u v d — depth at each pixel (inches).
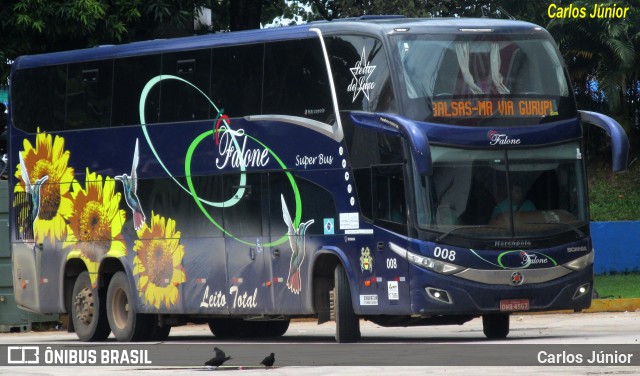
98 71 2224.4
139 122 2159.2
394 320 1886.1
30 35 2896.2
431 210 1763.0
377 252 1806.1
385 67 1800.0
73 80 2263.8
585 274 1830.7
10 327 2600.9
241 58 2007.9
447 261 1759.4
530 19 3742.6
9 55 2871.6
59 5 2819.9
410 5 3189.0
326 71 1881.2
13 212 2378.2
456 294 1761.8
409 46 1801.2
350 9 3206.2
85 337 2255.2
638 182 4018.2
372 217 1812.3
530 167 1814.7
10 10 2844.5
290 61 1936.5
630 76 4030.5
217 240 2041.1
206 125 2058.3
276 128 1950.1
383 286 1800.0
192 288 2080.5
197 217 2070.6
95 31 2886.3
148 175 2144.4
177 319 2158.0
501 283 1777.8
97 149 2223.2
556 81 1856.5
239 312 2010.3
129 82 2178.9
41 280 2329.0
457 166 1781.5
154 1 2923.2
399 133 1766.7
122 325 2199.8
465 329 2285.9
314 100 1898.4
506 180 1796.3
